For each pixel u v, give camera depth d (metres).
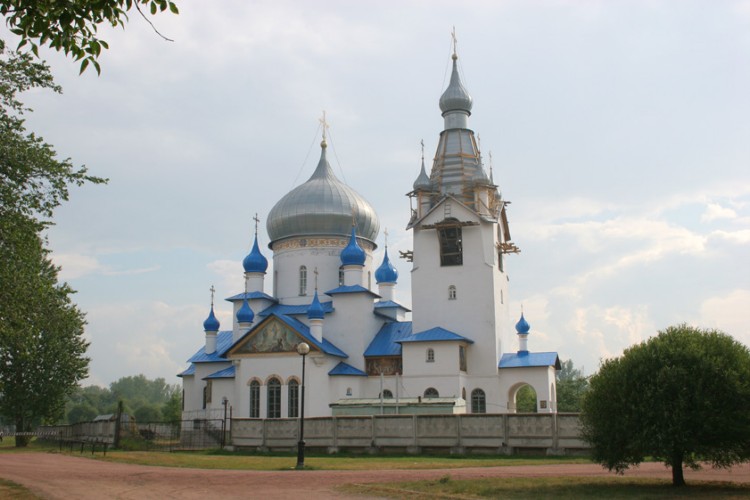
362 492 25.17
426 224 71.75
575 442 42.41
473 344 68.81
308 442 48.34
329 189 80.62
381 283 80.38
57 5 17.17
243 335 68.06
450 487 25.53
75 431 68.38
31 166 34.31
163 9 17.17
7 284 34.50
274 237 81.38
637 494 23.61
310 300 77.88
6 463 41.03
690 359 26.56
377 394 69.00
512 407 68.94
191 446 55.00
